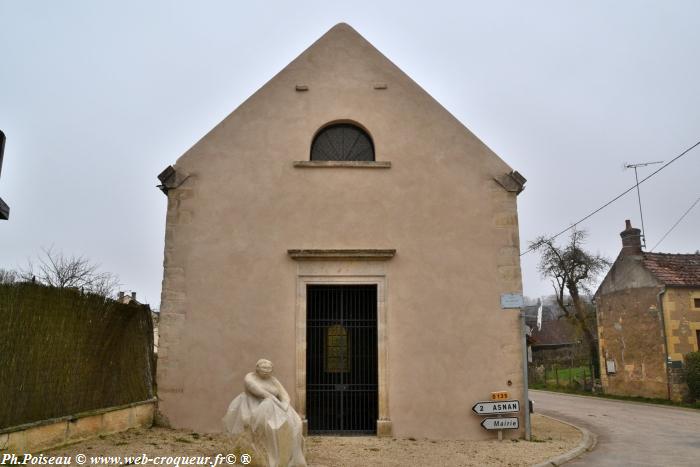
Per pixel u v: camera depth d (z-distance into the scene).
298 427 7.75
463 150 11.55
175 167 11.36
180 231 11.13
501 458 9.16
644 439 12.48
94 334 9.08
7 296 7.21
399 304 10.96
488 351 10.84
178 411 10.53
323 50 12.02
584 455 10.16
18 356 7.40
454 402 10.66
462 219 11.29
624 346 24.97
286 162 11.46
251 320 10.84
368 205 11.33
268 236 11.16
